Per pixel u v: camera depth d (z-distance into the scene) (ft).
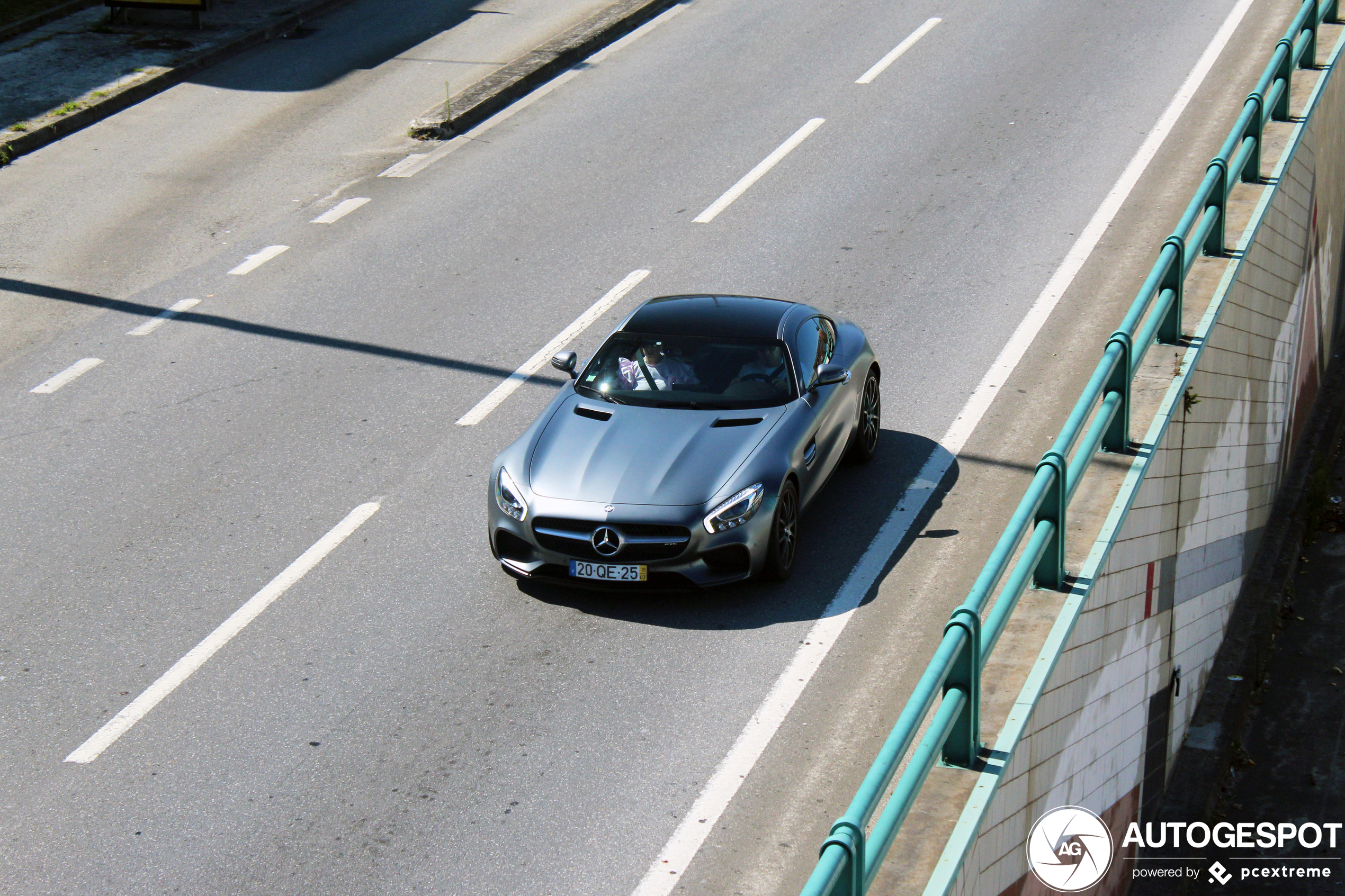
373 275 46.73
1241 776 32.04
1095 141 53.52
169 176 55.31
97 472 35.06
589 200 52.13
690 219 49.83
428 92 63.31
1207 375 29.96
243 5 74.84
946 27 68.69
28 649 27.78
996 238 46.42
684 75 65.16
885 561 29.89
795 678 25.99
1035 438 34.76
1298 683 35.14
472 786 23.36
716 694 25.61
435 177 54.95
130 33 70.28
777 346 31.63
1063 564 21.97
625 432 29.53
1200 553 31.71
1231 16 65.82
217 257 48.42
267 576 30.25
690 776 23.49
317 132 59.52
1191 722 32.99
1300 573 39.91
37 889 21.30
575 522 27.63
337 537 31.76
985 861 18.17
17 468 35.42
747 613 28.17
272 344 42.01
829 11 72.84
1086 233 46.21
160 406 38.50
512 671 26.53
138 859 21.90
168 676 26.76
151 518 32.78
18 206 52.70
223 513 32.94
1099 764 24.59
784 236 47.88
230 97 63.67
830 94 61.11
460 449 35.70
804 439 29.73
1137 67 60.75
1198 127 53.78
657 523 27.25
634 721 24.93
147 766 24.14
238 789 23.48
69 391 39.60
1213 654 34.81
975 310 41.68
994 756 18.26
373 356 41.09
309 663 27.02
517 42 69.77
